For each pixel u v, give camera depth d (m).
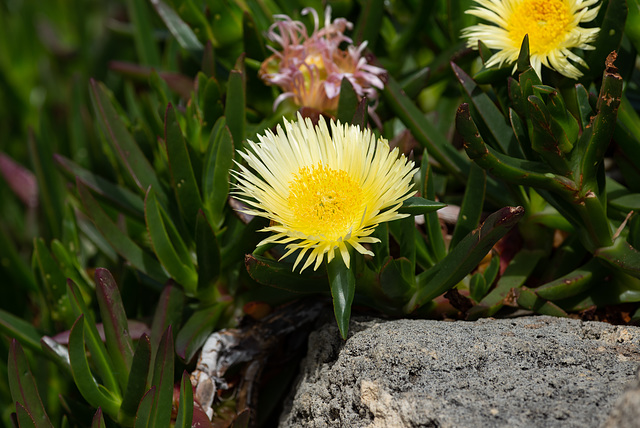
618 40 0.72
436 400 0.69
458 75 0.75
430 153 0.77
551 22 0.73
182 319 0.77
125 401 0.72
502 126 0.74
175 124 0.74
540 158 0.73
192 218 0.76
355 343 0.72
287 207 0.71
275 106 0.77
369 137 0.71
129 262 0.77
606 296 0.74
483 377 0.70
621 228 0.72
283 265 0.71
